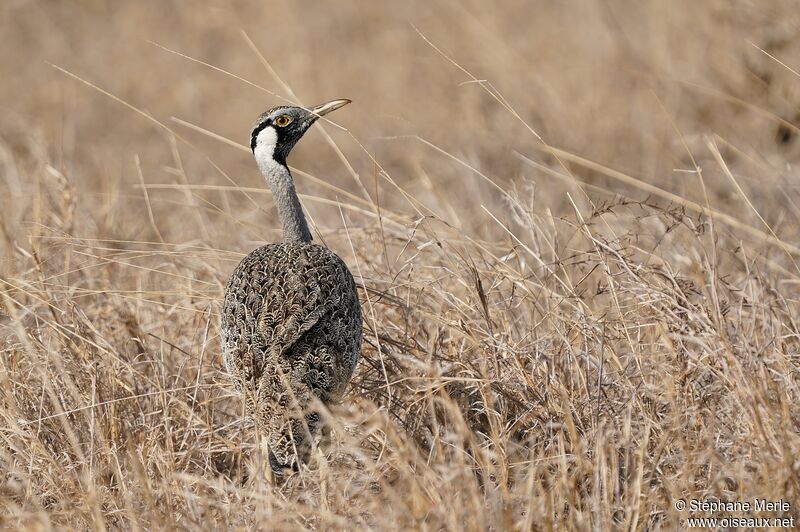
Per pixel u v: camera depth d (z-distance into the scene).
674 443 11.03
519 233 17.56
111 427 11.85
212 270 14.93
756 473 10.30
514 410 12.20
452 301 13.48
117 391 12.76
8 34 33.78
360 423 11.80
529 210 14.81
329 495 10.93
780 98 21.12
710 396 11.49
